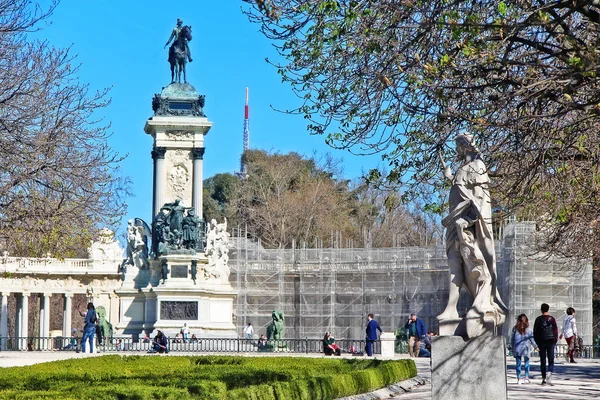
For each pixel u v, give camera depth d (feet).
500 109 96.53
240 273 378.32
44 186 170.19
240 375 127.24
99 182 173.27
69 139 167.32
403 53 100.83
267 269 381.60
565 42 99.19
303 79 108.78
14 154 161.68
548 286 321.11
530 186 105.60
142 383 113.60
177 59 347.56
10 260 389.60
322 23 103.60
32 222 171.94
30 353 258.57
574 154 109.91
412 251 366.63
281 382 114.32
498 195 114.62
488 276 99.40
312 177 550.77
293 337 379.76
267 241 504.43
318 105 108.78
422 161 111.75
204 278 332.19
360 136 108.37
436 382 97.66
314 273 380.58
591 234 176.55
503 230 347.15
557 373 184.34
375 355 260.62
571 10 88.43
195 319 324.60
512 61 93.71
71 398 92.58
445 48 98.53
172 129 341.00
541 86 92.94
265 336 363.76
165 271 328.08
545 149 99.66
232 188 563.07
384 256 375.45
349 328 375.86
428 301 361.71
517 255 310.45
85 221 175.11
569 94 92.43
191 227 330.54
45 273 410.31
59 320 530.68
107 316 415.85
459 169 100.68
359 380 133.80
